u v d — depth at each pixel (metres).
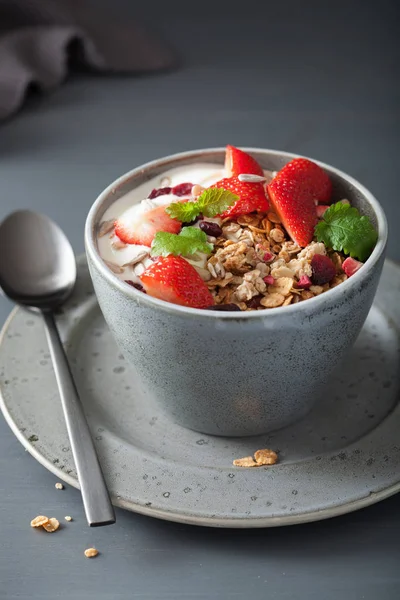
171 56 0.89
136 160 0.78
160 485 0.51
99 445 0.53
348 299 0.50
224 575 0.49
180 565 0.50
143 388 0.56
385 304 0.61
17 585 0.49
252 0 1.02
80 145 0.80
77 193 0.74
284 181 0.55
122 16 0.96
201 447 0.54
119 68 0.87
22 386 0.56
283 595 0.48
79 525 0.51
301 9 1.00
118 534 0.51
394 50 0.91
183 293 0.51
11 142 0.80
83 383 0.58
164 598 0.48
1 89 0.82
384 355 0.59
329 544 0.50
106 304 0.52
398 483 0.51
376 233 0.54
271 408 0.53
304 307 0.49
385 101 0.84
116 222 0.55
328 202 0.57
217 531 0.51
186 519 0.49
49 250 0.64
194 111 0.83
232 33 0.95
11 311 0.63
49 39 0.85
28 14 0.88
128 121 0.82
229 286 0.52
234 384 0.51
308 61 0.89
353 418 0.55
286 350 0.50
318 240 0.54
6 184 0.75
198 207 0.54
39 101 0.85
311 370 0.52
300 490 0.51
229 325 0.49
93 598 0.49
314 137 0.80
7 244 0.64
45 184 0.75
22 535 0.51
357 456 0.52
